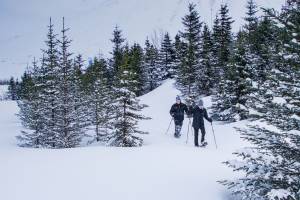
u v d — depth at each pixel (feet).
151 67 181.06
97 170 32.71
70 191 26.76
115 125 66.74
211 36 159.22
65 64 85.15
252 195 24.38
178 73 132.05
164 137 69.82
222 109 91.66
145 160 37.63
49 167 33.63
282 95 24.00
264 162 25.32
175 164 36.37
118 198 25.79
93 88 96.99
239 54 83.92
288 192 22.07
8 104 188.14
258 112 25.32
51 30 87.76
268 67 25.82
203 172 33.40
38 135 82.38
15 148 45.62
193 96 115.14
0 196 25.29
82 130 87.61
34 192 26.32
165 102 121.39
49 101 81.61
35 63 110.93
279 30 23.57
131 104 67.00
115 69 154.71
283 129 23.90
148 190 27.73
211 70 127.65
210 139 63.87
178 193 27.35
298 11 23.07
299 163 24.75
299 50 23.11
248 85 25.72
